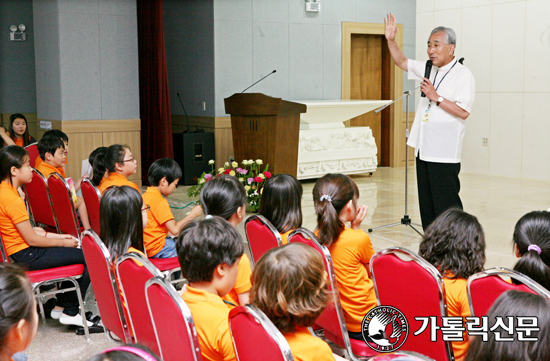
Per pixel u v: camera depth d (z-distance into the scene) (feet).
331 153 28.53
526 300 3.99
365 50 33.53
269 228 8.82
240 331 5.18
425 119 15.75
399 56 16.58
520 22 29.30
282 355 4.74
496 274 6.39
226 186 8.67
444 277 7.27
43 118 26.25
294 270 5.02
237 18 28.73
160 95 27.20
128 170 13.32
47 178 13.69
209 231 5.90
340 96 32.07
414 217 20.51
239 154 23.03
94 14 25.02
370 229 18.28
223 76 28.71
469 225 7.22
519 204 22.59
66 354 10.22
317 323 8.71
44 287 13.92
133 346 3.33
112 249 8.99
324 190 8.38
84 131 25.20
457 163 15.57
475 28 31.32
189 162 28.07
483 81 31.27
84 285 11.19
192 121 30.45
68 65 24.67
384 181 28.84
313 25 30.78
